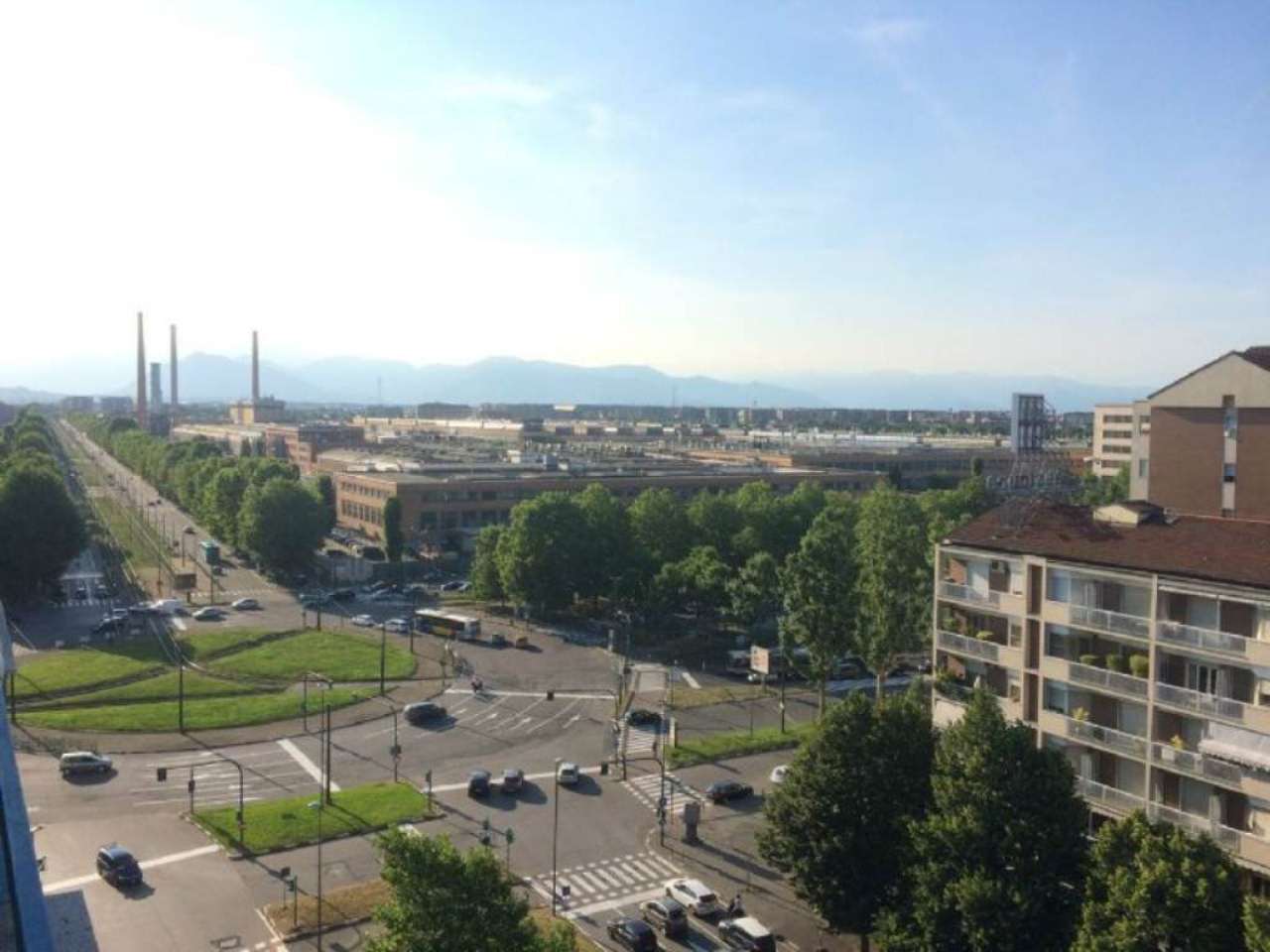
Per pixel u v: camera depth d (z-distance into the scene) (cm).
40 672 11650
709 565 13988
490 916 4250
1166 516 7031
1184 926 4275
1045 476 8719
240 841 7344
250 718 10200
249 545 18100
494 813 8100
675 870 7262
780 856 6031
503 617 15262
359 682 11712
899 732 6003
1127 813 6031
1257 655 5606
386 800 8181
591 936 6309
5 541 15025
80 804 8019
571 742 9856
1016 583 7088
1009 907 4897
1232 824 5750
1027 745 5325
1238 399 7650
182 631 14038
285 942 6028
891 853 5688
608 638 14038
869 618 9694
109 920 6209
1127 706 6356
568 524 14725
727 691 11700
